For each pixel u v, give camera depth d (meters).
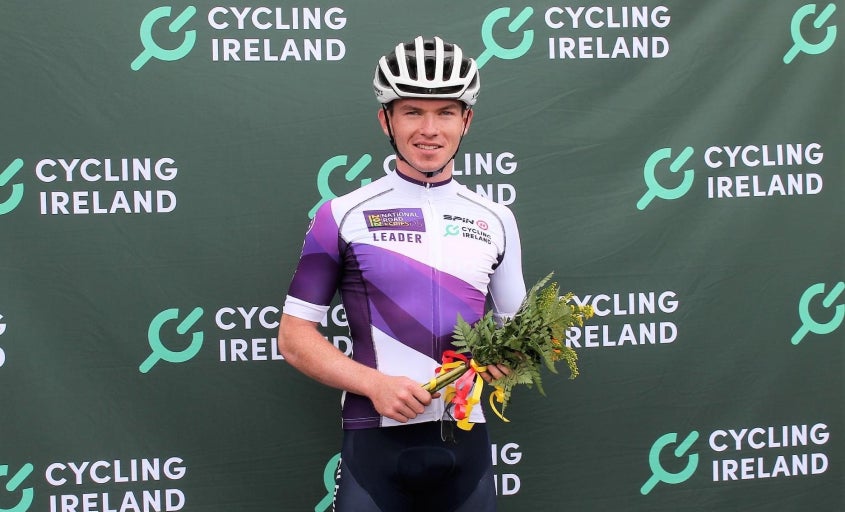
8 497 2.32
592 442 2.48
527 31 2.43
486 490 1.96
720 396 2.50
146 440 2.37
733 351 2.50
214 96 2.36
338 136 2.39
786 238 2.50
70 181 2.32
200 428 2.38
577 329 2.46
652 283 2.47
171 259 2.36
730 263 2.49
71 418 2.34
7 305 2.31
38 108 2.31
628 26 2.45
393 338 1.89
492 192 2.43
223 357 2.38
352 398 1.94
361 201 1.96
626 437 2.49
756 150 2.49
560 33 2.43
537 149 2.44
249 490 2.40
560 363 2.47
